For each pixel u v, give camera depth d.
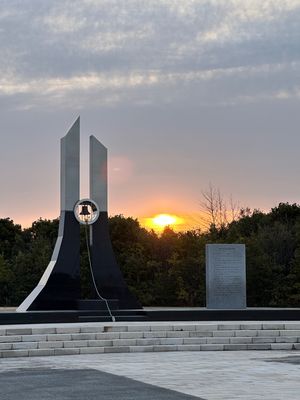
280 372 17.47
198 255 55.19
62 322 29.14
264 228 61.84
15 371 18.12
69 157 31.75
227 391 14.20
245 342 24.77
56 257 31.14
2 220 77.62
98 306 30.61
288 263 57.34
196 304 54.84
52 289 30.72
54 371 18.03
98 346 23.81
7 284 59.34
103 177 32.06
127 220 62.09
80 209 31.58
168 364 19.56
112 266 31.66
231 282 31.31
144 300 55.69
